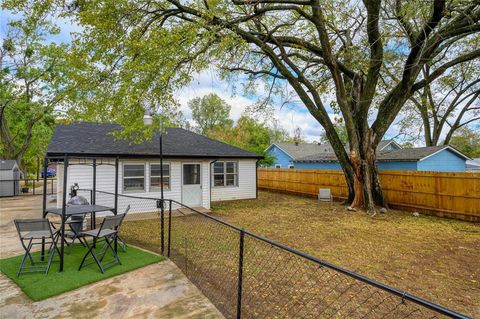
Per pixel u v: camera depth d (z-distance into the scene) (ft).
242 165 47.65
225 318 10.31
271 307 11.08
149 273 14.75
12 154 63.62
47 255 17.54
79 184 32.01
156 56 24.85
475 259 17.20
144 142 39.04
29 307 11.18
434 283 13.75
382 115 34.04
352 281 13.71
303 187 51.21
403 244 20.49
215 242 20.70
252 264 16.03
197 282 13.56
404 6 24.64
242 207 39.01
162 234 18.12
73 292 12.51
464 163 57.67
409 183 34.40
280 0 28.50
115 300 11.76
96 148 33.45
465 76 49.19
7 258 17.10
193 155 37.70
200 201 38.63
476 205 28.19
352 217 30.83
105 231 16.30
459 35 28.63
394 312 10.91
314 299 11.84
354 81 35.88
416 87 33.30
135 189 35.06
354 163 34.22
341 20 35.60
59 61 58.44
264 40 35.99
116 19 26.37
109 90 28.19
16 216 31.76
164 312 10.78
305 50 37.88
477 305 11.61
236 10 32.01
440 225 26.94
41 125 72.90
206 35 25.08
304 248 19.53
